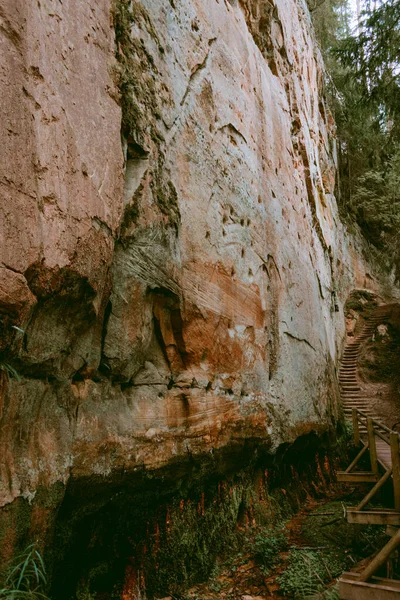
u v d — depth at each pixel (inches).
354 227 856.3
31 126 114.6
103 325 155.3
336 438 477.4
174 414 193.6
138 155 176.7
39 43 120.5
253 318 285.7
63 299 126.3
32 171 113.7
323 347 473.1
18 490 111.2
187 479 202.8
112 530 162.6
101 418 150.2
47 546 122.3
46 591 121.1
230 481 248.1
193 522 208.2
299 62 505.0
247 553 232.7
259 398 277.4
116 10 169.2
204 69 247.6
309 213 488.7
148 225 175.9
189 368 209.0
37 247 112.7
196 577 200.5
